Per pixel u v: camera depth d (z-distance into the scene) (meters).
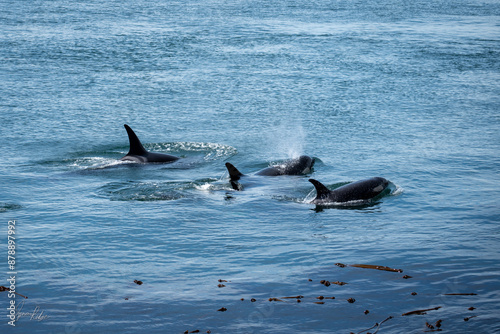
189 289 17.00
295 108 47.75
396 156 34.56
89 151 36.56
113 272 18.38
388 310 15.52
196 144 38.38
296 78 59.06
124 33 87.12
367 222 23.73
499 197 26.94
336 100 50.34
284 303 16.00
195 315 15.34
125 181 30.30
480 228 22.72
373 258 19.42
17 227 22.92
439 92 53.19
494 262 18.94
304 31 92.31
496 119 44.00
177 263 19.19
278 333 14.38
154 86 55.19
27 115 44.53
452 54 72.81
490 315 15.15
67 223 23.45
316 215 24.80
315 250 20.31
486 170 31.62
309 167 32.00
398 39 84.81
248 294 16.61
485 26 100.81
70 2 133.75
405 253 19.86
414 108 47.62
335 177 30.69
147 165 33.69
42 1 134.00
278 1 148.88
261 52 73.38
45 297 16.45
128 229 22.73
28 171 31.97
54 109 46.56
